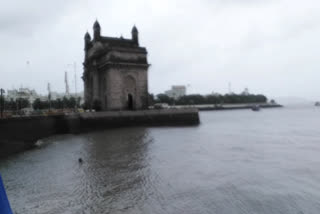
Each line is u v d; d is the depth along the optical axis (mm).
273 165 23188
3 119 33375
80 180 19203
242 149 31266
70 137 44844
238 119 90750
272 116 107562
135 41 75562
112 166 23000
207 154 28328
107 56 65938
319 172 20703
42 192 16906
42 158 27281
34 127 41406
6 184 18656
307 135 43406
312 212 13680
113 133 48000
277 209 14070
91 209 14180
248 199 15414
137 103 68250
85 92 78812
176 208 14211
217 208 14211
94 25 72312
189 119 65875
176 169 21984
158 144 34812
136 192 16609
